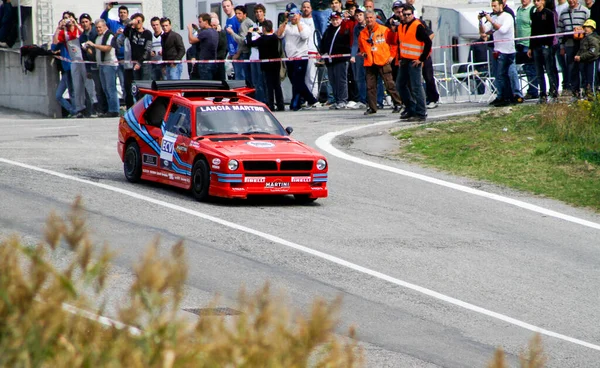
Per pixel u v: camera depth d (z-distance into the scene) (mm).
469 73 65375
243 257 25531
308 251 26578
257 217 30641
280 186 32281
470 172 40031
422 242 28656
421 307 22234
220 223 29406
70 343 8969
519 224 31844
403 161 42250
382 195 35562
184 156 33594
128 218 29469
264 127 35031
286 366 8648
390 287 23672
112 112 64500
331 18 61750
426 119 52250
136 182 36312
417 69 50969
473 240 29344
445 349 19141
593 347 20203
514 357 18922
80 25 67188
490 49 64688
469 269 25922
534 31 53250
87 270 9438
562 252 28500
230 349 8703
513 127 47562
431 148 44500
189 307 20281
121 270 23000
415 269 25547
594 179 38156
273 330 9789
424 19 70625
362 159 42438
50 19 84000
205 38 61719
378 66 56156
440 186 37406
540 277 25656
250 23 64250
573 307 23172
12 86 72750
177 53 62562
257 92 63156
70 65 65062
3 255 9336
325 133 49125
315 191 32938
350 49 61812
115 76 64062
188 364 8703
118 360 8734
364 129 50094
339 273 24594
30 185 34219
